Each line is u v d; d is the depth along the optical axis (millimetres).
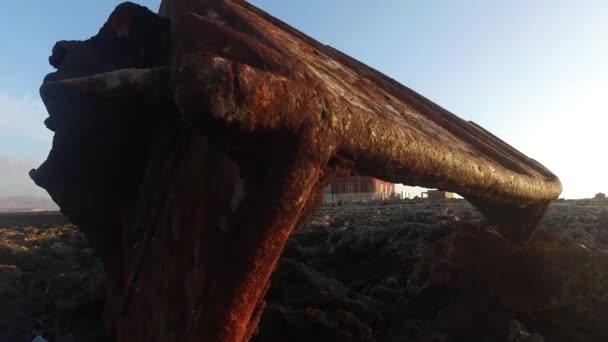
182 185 2740
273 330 4527
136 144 3158
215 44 2225
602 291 4535
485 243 5219
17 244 10508
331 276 6980
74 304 5156
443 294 5516
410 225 7953
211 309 2207
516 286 4867
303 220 2438
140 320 3020
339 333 4602
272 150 2135
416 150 2684
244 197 2168
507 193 3867
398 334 5117
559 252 4805
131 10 3170
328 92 2334
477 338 4930
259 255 2135
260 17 4805
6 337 5625
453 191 3342
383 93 4602
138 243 3117
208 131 2004
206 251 2344
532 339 4426
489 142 5754
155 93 2475
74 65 3264
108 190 3260
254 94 1979
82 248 9711
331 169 2344
